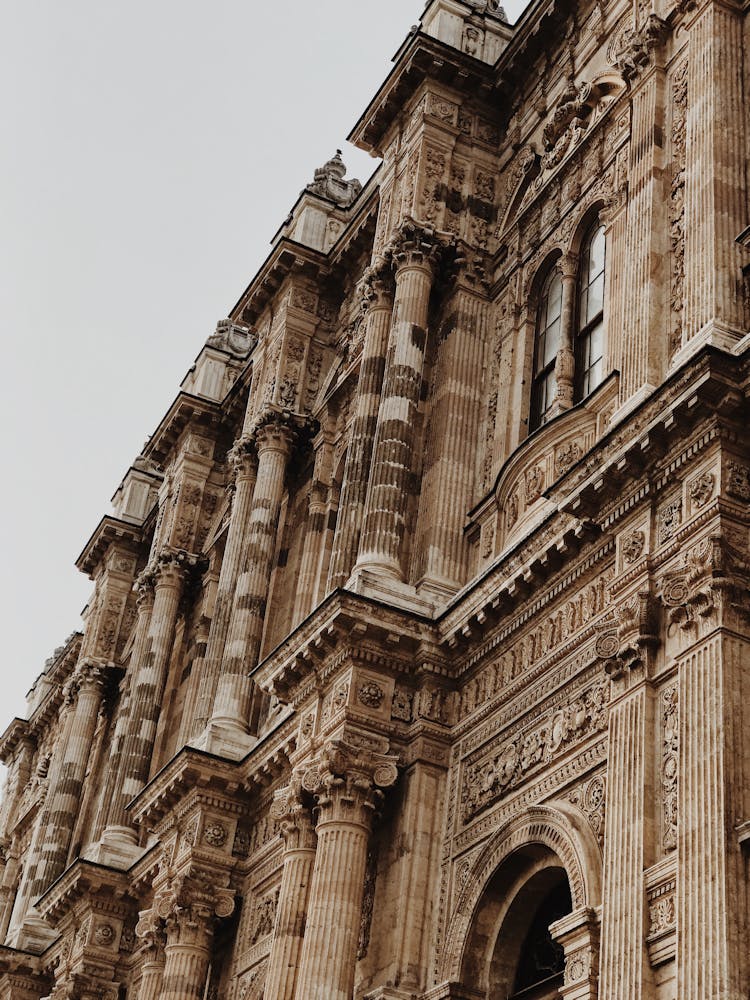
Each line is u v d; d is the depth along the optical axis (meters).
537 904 25.19
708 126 25.56
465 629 27.83
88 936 41.16
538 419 31.39
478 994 24.75
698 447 21.64
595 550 24.59
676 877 19.30
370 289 35.62
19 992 48.47
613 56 32.72
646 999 19.17
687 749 19.88
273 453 41.44
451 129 36.66
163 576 48.12
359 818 27.27
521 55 36.34
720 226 24.30
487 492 31.05
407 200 35.81
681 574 21.25
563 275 31.88
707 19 26.95
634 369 25.28
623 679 21.95
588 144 32.50
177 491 49.94
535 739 25.39
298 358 42.84
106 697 54.34
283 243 43.28
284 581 40.69
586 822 22.94
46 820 51.59
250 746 36.56
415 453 32.59
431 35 37.88
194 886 34.16
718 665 19.95
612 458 22.89
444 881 26.42
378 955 26.36
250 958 32.97
